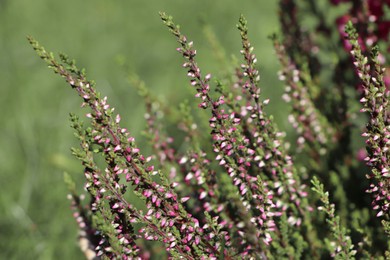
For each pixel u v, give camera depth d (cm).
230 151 263
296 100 365
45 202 462
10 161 507
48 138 519
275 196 311
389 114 246
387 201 253
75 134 241
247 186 272
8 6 718
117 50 625
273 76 539
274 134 289
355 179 383
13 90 579
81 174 484
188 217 255
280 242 307
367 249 307
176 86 571
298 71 359
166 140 364
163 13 241
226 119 257
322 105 379
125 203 248
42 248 430
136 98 551
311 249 327
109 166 246
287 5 398
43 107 558
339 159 382
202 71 568
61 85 579
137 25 661
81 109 550
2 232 445
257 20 626
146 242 362
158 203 249
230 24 634
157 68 600
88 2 706
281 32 407
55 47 643
